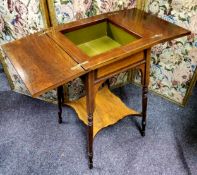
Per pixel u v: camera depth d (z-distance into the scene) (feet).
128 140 4.93
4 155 4.66
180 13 4.59
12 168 4.45
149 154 4.68
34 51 3.36
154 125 5.24
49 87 2.80
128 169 4.42
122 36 4.07
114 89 6.16
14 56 3.27
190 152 4.73
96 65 3.10
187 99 5.51
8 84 6.36
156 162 4.54
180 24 4.71
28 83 2.85
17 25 4.75
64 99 5.37
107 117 4.80
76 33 4.04
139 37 3.71
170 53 5.14
